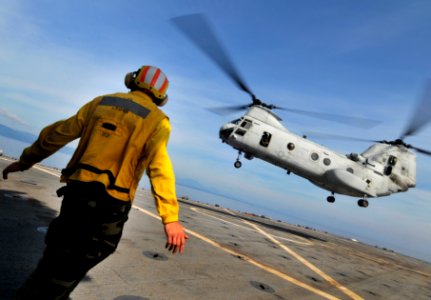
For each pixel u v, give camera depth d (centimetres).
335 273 796
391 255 2216
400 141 2066
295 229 2228
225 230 1039
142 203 1070
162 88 225
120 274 389
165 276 427
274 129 1898
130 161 193
